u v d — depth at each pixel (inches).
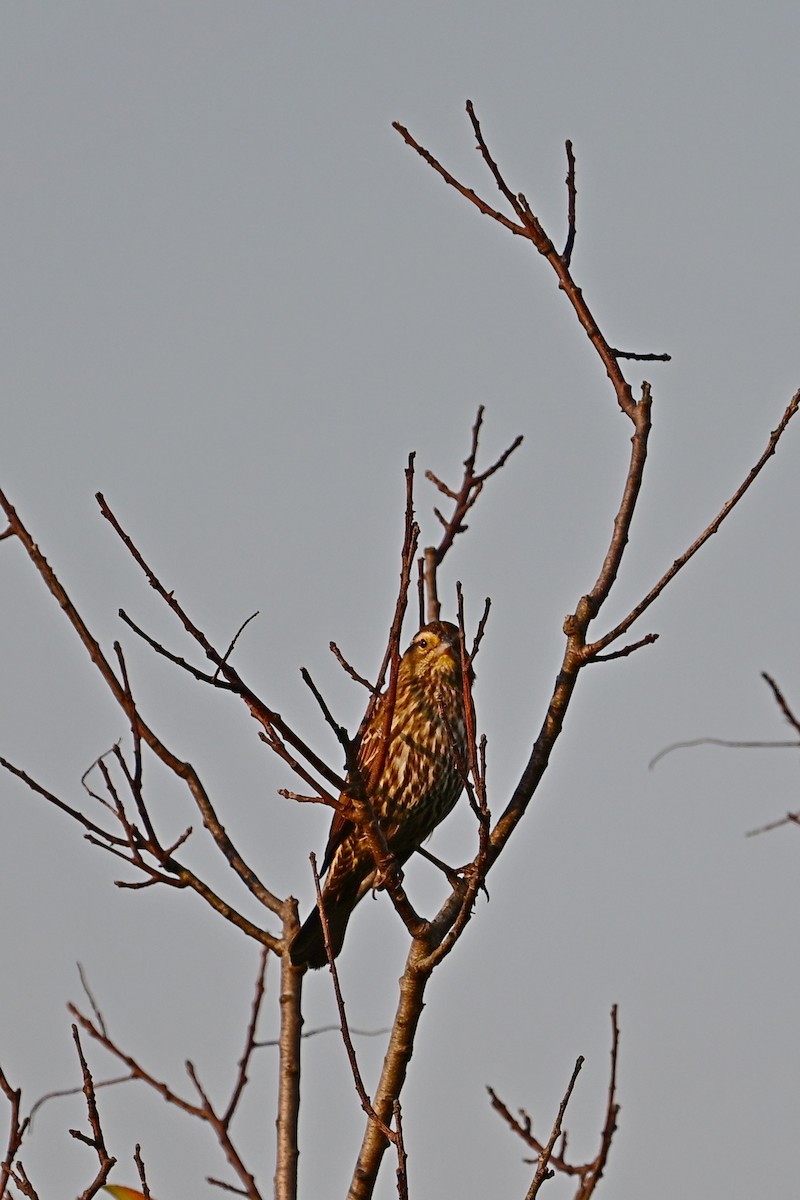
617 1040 398.9
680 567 384.2
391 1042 394.0
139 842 421.4
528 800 390.0
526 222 423.2
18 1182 356.2
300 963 441.1
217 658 362.0
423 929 392.5
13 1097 364.5
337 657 387.5
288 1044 432.5
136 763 410.9
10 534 376.8
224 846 453.1
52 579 377.7
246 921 439.8
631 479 403.9
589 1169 403.5
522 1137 413.4
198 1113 404.5
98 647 386.6
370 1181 382.3
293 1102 425.7
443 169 430.9
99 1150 364.5
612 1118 389.1
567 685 393.4
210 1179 398.0
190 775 446.3
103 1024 417.1
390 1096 390.3
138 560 364.8
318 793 374.6
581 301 419.8
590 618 393.7
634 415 408.5
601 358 416.2
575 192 426.9
